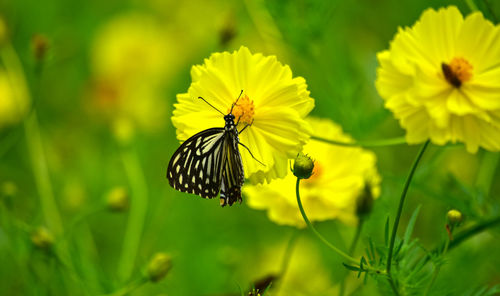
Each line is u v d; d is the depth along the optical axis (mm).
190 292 959
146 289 913
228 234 1023
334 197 800
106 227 1086
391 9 1053
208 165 747
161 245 1008
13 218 839
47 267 854
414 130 715
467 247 873
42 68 905
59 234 892
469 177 965
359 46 1078
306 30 907
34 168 906
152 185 1137
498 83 716
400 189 857
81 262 859
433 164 848
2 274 927
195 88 730
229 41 890
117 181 1101
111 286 846
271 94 726
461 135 716
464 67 720
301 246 979
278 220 809
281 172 720
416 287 745
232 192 745
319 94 939
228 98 731
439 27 729
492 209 809
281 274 808
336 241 958
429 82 718
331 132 814
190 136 726
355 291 788
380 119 888
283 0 904
